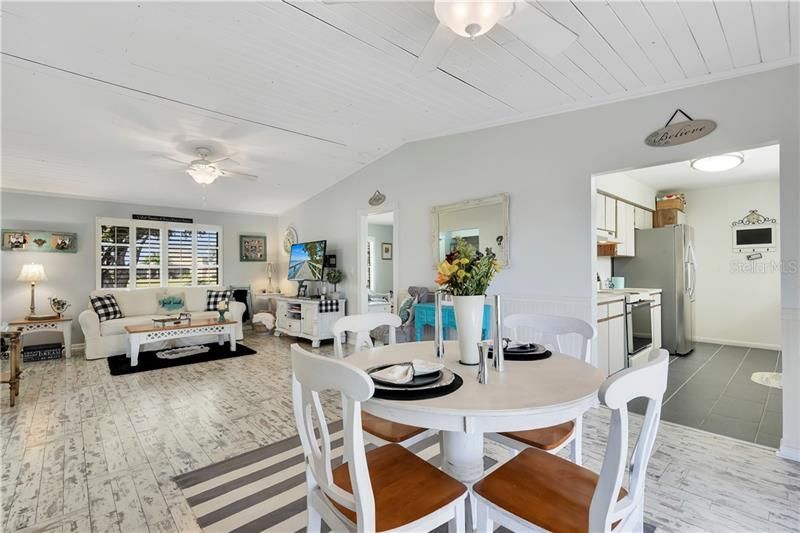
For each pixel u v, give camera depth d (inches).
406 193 185.6
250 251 290.0
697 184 212.8
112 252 232.4
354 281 223.6
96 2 84.7
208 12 88.5
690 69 97.7
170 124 145.6
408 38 97.0
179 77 115.9
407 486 49.9
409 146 183.2
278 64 109.4
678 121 106.7
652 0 73.3
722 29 81.1
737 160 142.3
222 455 92.5
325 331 221.1
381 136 169.9
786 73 91.2
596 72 102.2
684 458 88.3
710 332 220.4
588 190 124.5
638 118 113.9
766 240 203.8
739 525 65.7
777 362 173.0
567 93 116.9
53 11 87.3
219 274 275.3
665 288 192.9
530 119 138.7
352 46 100.9
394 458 56.6
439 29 72.0
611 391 35.7
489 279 66.2
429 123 151.6
